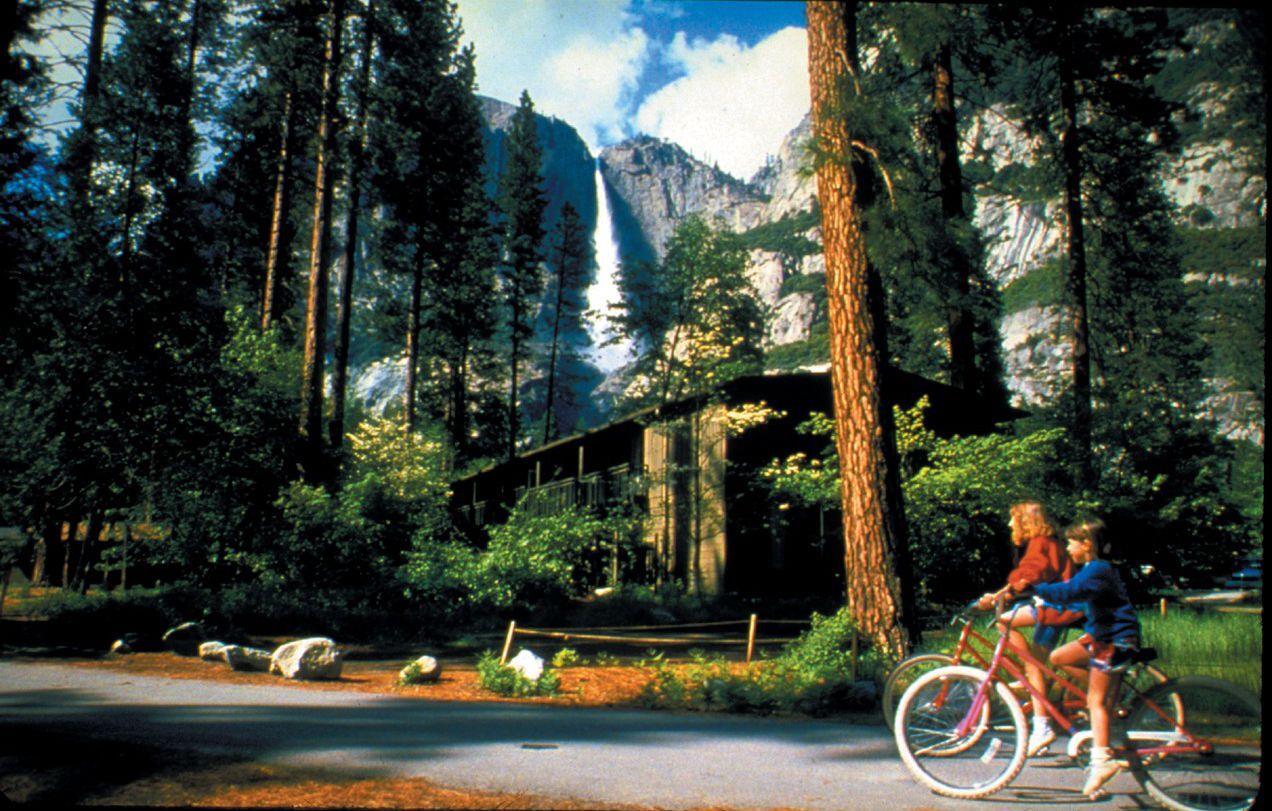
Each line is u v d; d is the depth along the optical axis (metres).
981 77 22.20
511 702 8.86
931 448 17.95
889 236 10.76
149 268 19.44
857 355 10.84
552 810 4.59
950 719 5.39
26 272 11.66
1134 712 4.96
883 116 10.95
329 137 27.23
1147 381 23.06
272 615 16.81
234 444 20.09
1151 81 22.92
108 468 18.47
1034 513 5.65
